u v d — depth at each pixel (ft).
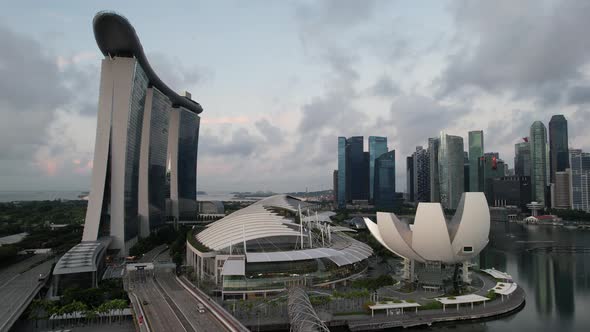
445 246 361.10
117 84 607.78
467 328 307.58
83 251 445.37
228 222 508.94
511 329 306.96
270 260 354.13
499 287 385.50
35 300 322.34
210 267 417.28
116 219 607.37
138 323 273.33
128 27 568.41
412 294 365.40
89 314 300.61
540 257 639.76
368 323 297.53
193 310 303.27
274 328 285.84
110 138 604.49
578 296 401.90
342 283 392.68
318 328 244.22
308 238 469.98
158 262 538.06
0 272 455.63
